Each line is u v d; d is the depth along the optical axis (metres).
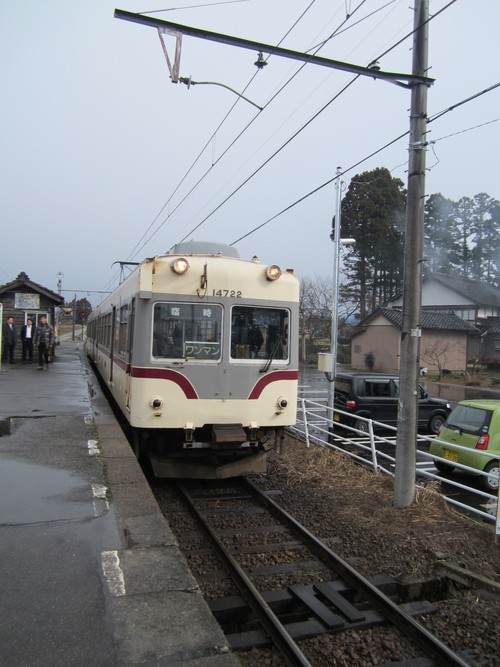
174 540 3.88
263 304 7.32
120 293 9.15
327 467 8.75
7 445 6.55
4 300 19.31
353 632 4.02
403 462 6.60
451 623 4.20
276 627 3.79
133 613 2.90
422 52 6.49
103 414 8.88
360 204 39.56
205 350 7.06
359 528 5.93
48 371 15.85
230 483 7.90
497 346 39.41
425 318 36.44
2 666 2.41
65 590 3.12
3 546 3.71
